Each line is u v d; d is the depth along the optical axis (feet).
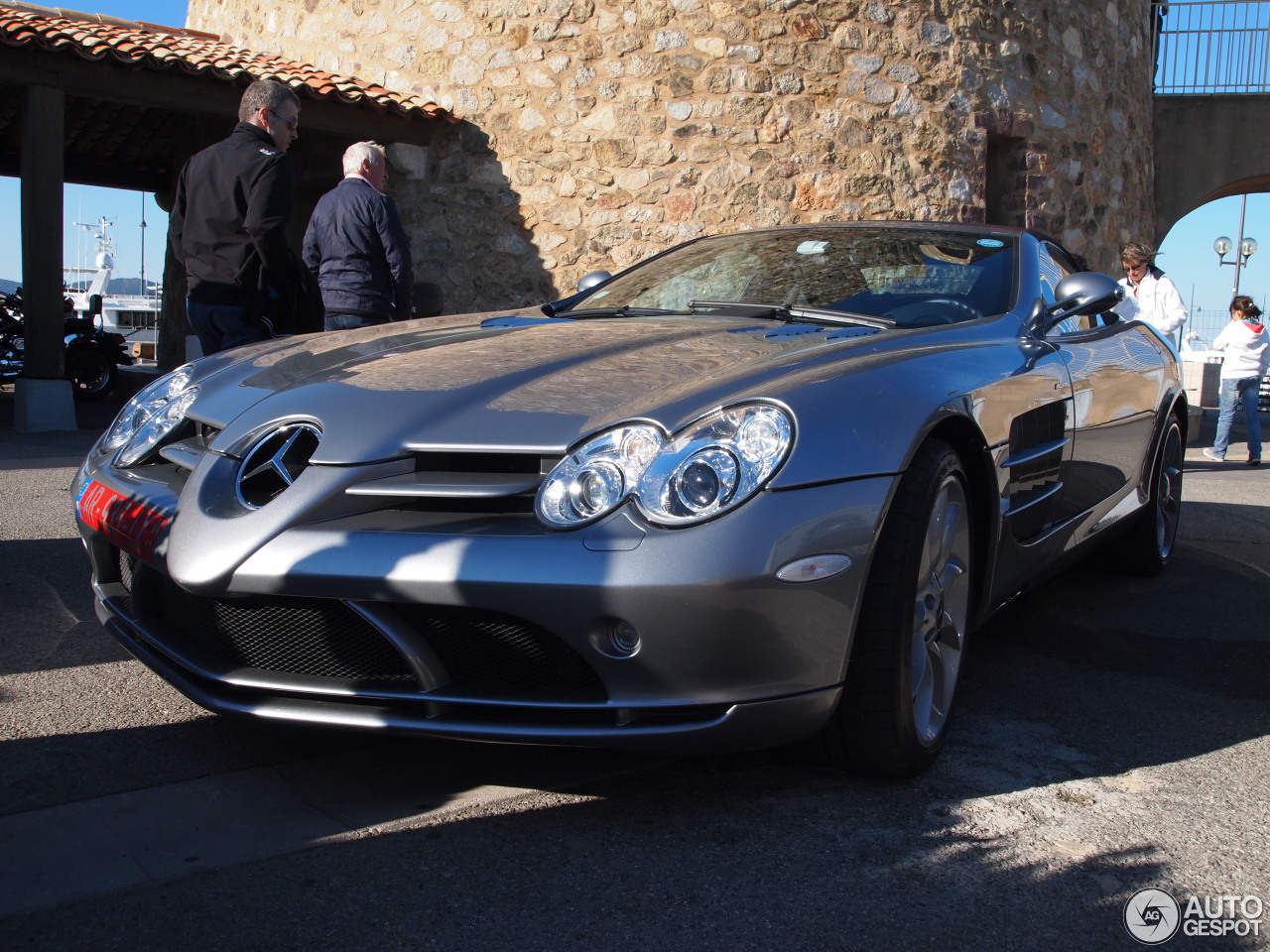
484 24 36.65
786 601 6.30
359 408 7.29
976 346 8.73
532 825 6.71
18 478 18.85
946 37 36.86
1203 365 58.85
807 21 35.53
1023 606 12.59
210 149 14.11
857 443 6.71
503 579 6.21
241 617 7.15
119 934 5.46
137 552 7.41
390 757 7.70
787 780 7.40
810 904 5.85
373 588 6.39
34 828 6.53
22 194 28.45
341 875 6.08
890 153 36.24
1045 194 39.65
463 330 9.62
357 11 38.68
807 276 10.83
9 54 27.66
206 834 6.53
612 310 10.52
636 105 35.73
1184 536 17.19
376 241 15.56
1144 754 8.10
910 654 7.06
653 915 5.71
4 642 9.93
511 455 6.71
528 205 36.60
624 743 6.36
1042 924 5.71
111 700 8.65
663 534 6.19
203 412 8.16
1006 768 7.75
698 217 35.63
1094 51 42.19
